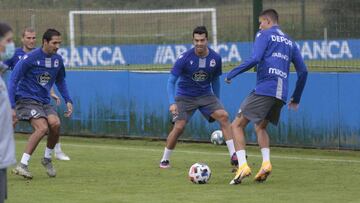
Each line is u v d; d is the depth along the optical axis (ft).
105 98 105.40
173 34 211.00
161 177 71.56
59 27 177.27
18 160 85.35
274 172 74.79
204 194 61.62
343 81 90.48
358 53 141.79
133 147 97.76
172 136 77.56
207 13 214.90
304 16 158.20
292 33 164.76
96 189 64.69
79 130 107.45
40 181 69.41
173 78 76.07
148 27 217.56
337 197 59.98
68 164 81.15
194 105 78.02
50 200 59.62
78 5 189.16
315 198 59.57
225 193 62.08
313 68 104.88
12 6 160.97
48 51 71.41
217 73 77.77
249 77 94.63
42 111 71.20
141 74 102.58
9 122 45.85
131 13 203.62
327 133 91.86
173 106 75.31
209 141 98.99
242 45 189.57
